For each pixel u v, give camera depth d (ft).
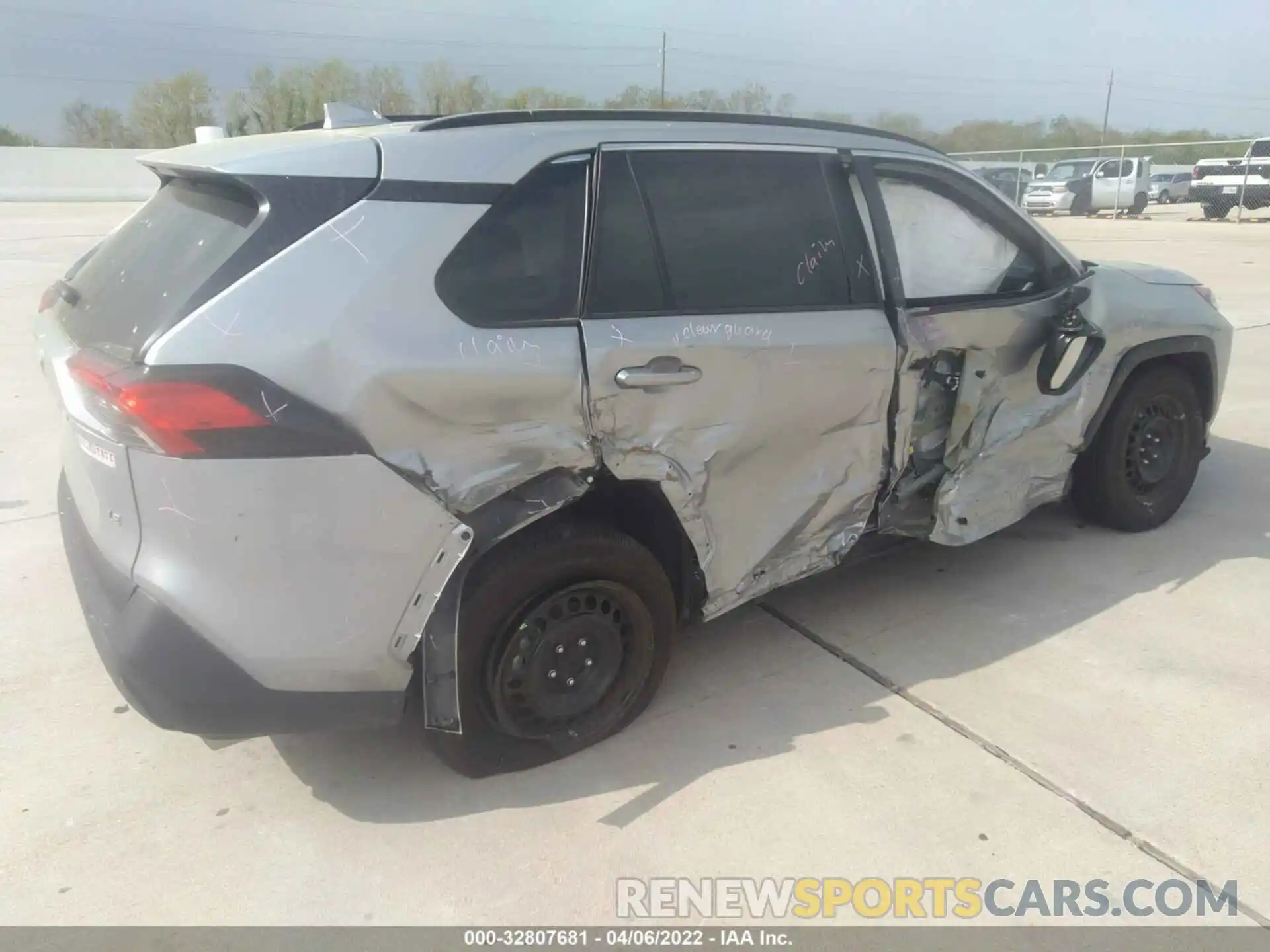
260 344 7.43
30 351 28.02
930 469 12.30
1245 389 23.68
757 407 9.88
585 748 9.83
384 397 7.75
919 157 11.80
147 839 8.59
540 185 8.84
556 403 8.61
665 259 9.46
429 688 8.56
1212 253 54.49
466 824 8.77
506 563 8.71
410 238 8.10
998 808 8.90
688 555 10.21
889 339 10.80
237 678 7.80
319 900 7.90
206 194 8.70
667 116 10.08
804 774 9.41
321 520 7.69
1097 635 11.94
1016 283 12.51
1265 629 12.01
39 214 84.12
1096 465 14.24
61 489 10.15
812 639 12.00
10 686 10.93
